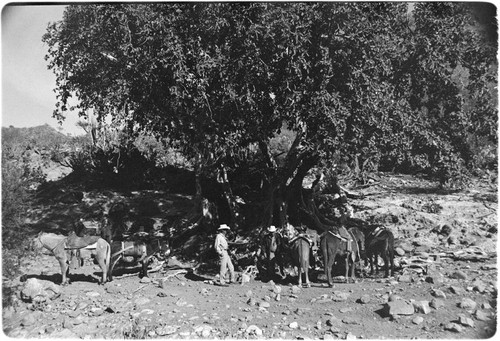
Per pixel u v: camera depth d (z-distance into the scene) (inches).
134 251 573.9
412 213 808.9
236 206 699.4
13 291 467.8
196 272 611.5
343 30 522.6
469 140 637.9
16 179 497.7
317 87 534.9
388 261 552.4
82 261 631.8
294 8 523.5
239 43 533.6
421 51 587.5
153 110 650.2
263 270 591.2
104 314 439.8
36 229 739.4
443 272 537.0
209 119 602.5
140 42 562.9
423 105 622.2
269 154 714.2
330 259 526.9
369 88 529.3
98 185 1031.0
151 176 1065.5
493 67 599.8
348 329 387.5
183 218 766.5
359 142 536.4
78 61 655.1
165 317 425.7
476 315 404.8
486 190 959.6
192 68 566.3
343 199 807.1
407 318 407.5
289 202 722.2
